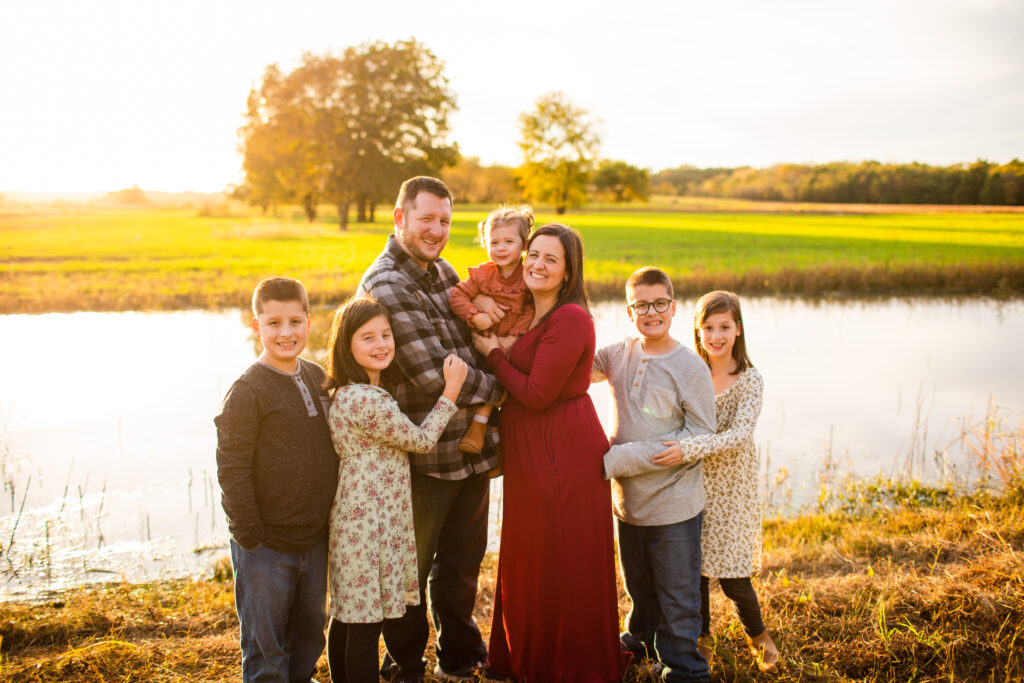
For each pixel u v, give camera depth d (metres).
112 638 3.28
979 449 6.68
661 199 109.12
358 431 2.64
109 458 6.70
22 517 5.38
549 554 2.85
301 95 45.84
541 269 2.88
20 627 3.38
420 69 47.88
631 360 3.12
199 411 8.33
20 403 8.59
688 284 19.17
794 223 52.84
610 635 2.90
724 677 3.05
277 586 2.55
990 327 14.31
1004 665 2.96
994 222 48.47
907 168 87.12
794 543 4.77
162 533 5.14
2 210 88.25
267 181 55.34
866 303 17.52
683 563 2.89
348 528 2.66
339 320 2.73
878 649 3.12
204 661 3.14
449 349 3.04
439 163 49.12
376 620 2.63
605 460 2.88
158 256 24.84
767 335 13.41
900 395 8.93
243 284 17.67
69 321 14.55
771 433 7.46
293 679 2.72
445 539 3.15
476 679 3.07
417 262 3.05
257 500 2.57
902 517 5.11
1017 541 4.23
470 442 2.96
